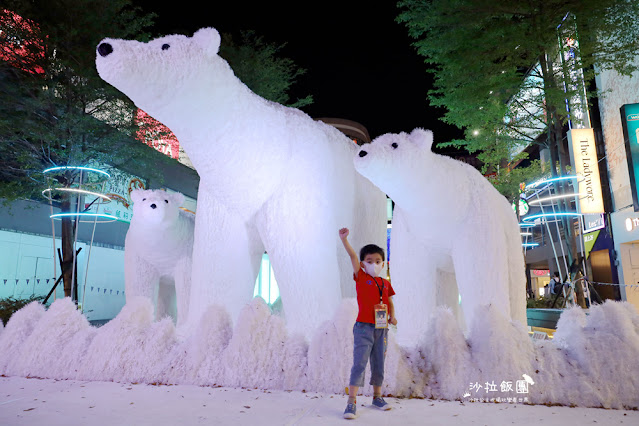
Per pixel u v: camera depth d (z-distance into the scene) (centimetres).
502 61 1179
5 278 1177
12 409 297
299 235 456
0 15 978
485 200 457
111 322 417
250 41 1492
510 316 468
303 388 354
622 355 325
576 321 351
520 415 288
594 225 1628
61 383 381
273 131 460
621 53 1139
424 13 1145
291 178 466
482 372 334
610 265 1521
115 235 1545
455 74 1173
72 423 265
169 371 384
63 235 1073
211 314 398
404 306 486
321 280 456
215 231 486
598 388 319
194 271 496
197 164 456
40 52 1045
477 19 1084
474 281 440
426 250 484
